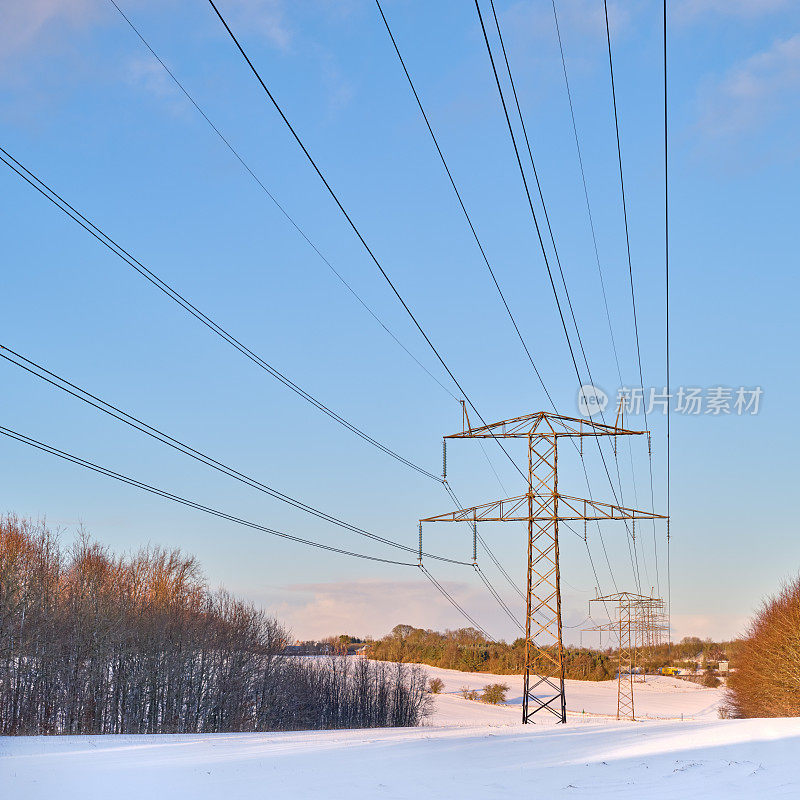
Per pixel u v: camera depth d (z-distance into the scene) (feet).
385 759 109.70
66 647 231.50
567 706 498.28
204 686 295.07
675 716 434.30
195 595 346.95
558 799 74.69
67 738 147.23
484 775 92.38
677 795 74.90
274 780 86.69
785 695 259.19
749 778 83.10
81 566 272.10
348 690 388.16
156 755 115.75
